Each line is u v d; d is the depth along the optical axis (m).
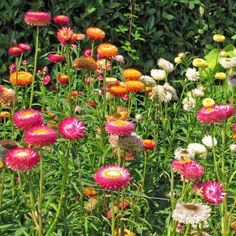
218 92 2.77
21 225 1.80
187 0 3.23
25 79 2.20
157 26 3.23
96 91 2.38
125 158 1.97
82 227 1.91
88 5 3.03
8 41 2.91
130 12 3.17
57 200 1.97
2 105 2.23
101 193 2.02
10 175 1.94
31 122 1.69
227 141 2.37
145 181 2.14
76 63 2.23
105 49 2.17
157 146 2.36
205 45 3.31
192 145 2.00
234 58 2.38
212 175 2.17
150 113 2.43
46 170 2.04
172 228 1.80
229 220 1.85
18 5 2.93
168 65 2.44
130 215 2.04
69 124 1.71
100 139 2.14
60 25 3.01
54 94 2.68
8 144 1.73
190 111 2.50
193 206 1.63
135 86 2.16
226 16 3.34
